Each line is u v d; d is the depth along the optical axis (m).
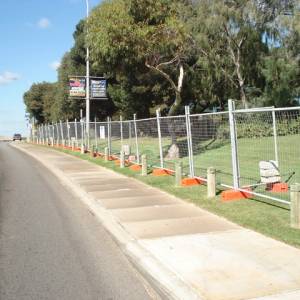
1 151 46.97
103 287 6.86
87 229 10.52
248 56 35.19
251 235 8.95
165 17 25.48
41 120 104.00
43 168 25.62
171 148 22.03
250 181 15.05
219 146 21.55
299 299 5.91
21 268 7.76
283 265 7.18
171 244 8.64
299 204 9.03
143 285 6.93
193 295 6.20
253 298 6.00
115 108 61.28
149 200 13.29
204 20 31.88
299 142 19.28
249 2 33.47
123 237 9.48
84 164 26.14
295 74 34.25
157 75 40.75
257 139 19.77
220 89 37.88
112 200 13.66
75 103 60.09
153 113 45.44
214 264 7.39
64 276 7.34
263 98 35.38
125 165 22.77
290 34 33.81
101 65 27.17
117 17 23.80
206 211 11.30
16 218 11.79
